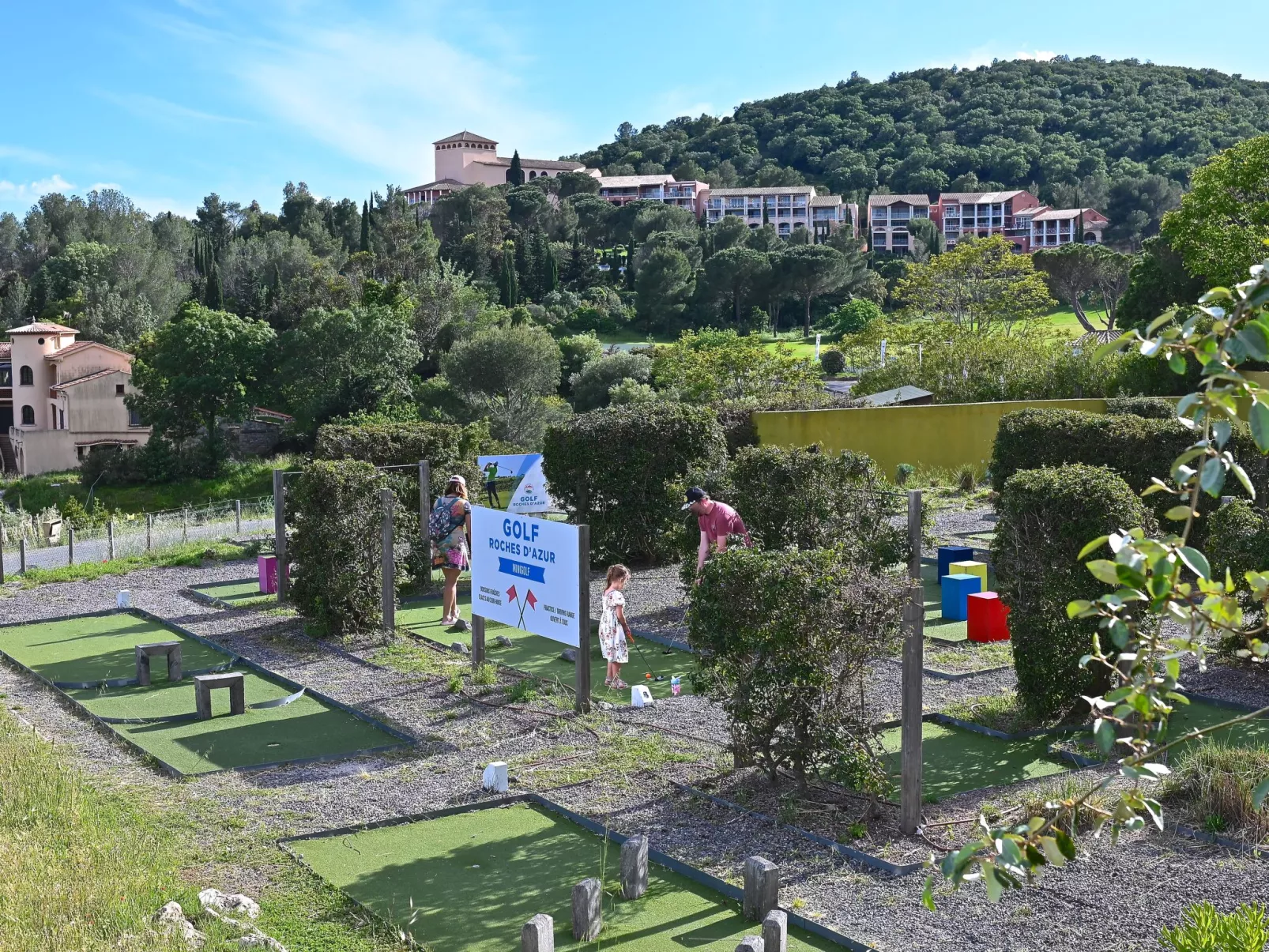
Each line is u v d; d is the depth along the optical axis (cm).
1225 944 539
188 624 1589
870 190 19375
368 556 1495
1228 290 262
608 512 1902
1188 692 1109
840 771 816
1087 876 697
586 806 862
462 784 927
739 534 1335
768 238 13125
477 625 1284
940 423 2988
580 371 7675
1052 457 1953
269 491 6012
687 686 1215
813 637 825
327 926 677
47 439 6906
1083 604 292
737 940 649
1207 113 19788
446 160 18100
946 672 1221
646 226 14362
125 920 651
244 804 894
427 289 8469
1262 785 295
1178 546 269
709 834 797
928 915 661
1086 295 9900
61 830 808
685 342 6750
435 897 720
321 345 6644
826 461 1595
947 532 2164
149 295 9900
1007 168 19000
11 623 1639
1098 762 909
